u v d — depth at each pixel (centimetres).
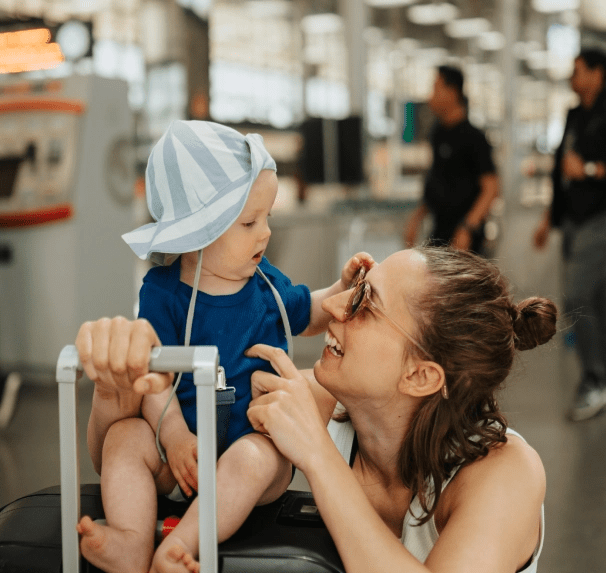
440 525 94
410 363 94
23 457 306
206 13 743
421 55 1226
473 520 85
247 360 98
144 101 682
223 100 799
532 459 94
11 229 408
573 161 355
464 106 391
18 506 94
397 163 1084
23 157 408
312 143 663
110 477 88
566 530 236
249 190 90
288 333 104
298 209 576
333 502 84
